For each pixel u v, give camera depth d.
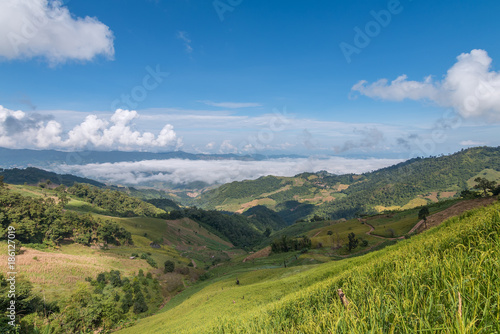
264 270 65.00
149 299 72.94
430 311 2.35
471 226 5.71
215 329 9.08
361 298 3.75
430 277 3.23
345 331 2.62
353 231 121.75
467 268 2.92
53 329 44.59
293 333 4.05
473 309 2.05
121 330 49.91
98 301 55.78
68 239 107.56
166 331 29.61
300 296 7.92
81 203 197.00
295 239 116.56
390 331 2.13
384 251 13.68
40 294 51.03
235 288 44.84
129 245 135.25
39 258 72.19
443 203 120.19
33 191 191.50
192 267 113.69
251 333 5.69
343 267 18.97
